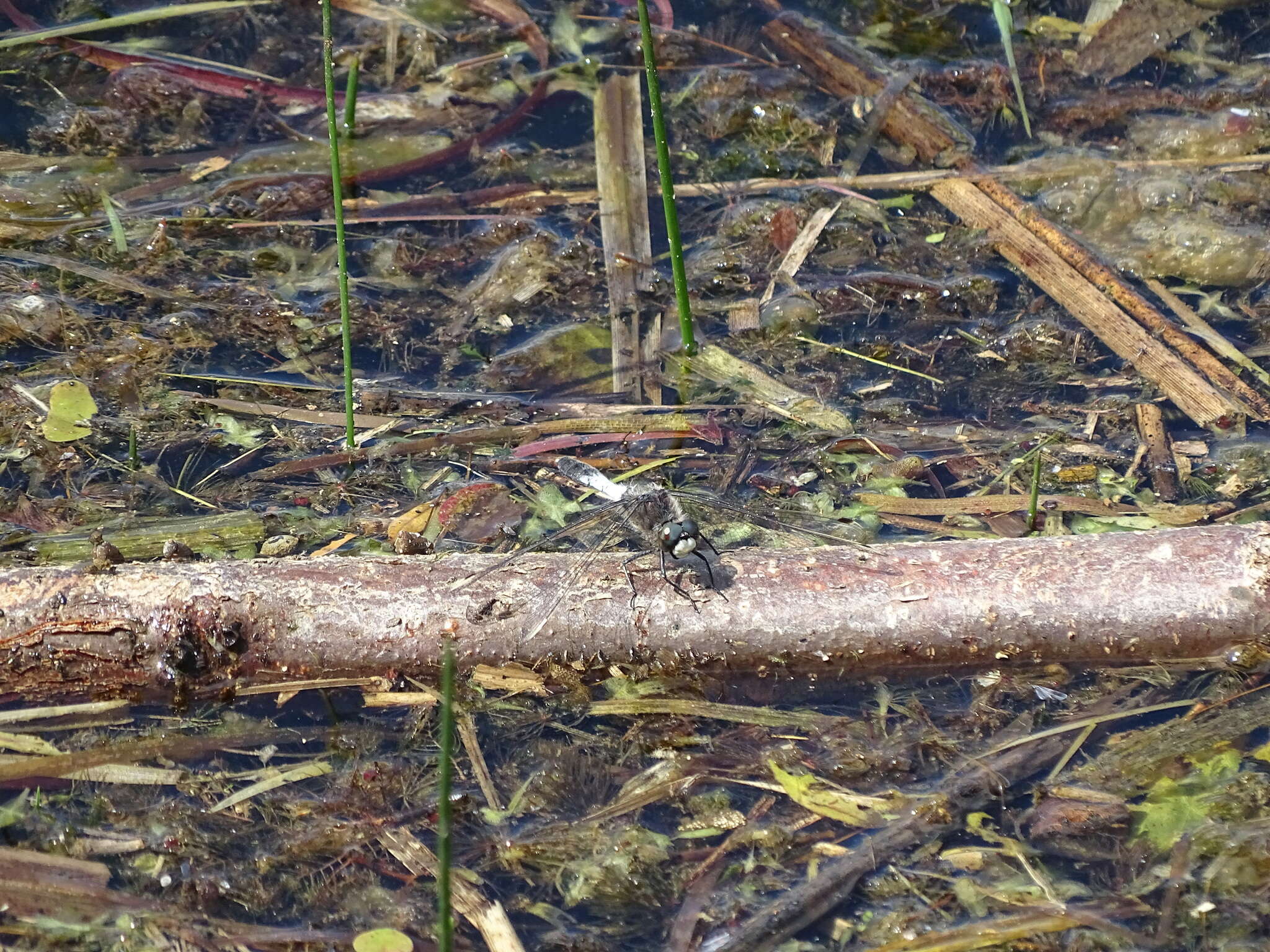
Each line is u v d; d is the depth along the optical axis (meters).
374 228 5.73
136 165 5.91
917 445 4.85
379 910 3.21
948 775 3.58
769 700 3.81
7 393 4.86
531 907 3.24
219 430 4.80
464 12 6.88
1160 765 3.59
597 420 4.93
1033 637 3.74
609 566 3.85
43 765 3.50
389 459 4.71
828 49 6.65
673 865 3.35
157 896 3.23
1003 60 6.62
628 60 6.61
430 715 3.71
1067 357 5.21
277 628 3.66
